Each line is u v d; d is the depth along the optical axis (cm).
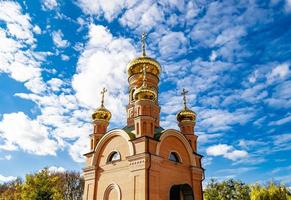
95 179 3033
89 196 2988
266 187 5412
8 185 7362
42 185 4919
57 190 5241
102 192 2908
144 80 3247
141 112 2872
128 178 2708
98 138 3362
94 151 3150
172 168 2891
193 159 3141
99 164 3080
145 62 3638
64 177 7531
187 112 3500
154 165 2653
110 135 3075
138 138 2738
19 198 5322
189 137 3372
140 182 2559
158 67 3719
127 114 3531
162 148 2864
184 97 3656
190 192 2619
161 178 2716
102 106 3634
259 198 5169
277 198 5072
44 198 4791
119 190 2739
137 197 2531
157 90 3647
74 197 7394
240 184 6138
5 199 5822
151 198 2511
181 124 3462
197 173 3117
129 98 3606
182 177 2964
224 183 6188
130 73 3706
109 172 2936
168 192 2730
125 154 2847
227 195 6044
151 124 2845
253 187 5494
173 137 3062
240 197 5947
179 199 2636
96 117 3497
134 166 2669
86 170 3138
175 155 3039
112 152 3008
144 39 3878
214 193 6075
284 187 5225
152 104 2936
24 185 4944
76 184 7594
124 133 2925
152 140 2750
